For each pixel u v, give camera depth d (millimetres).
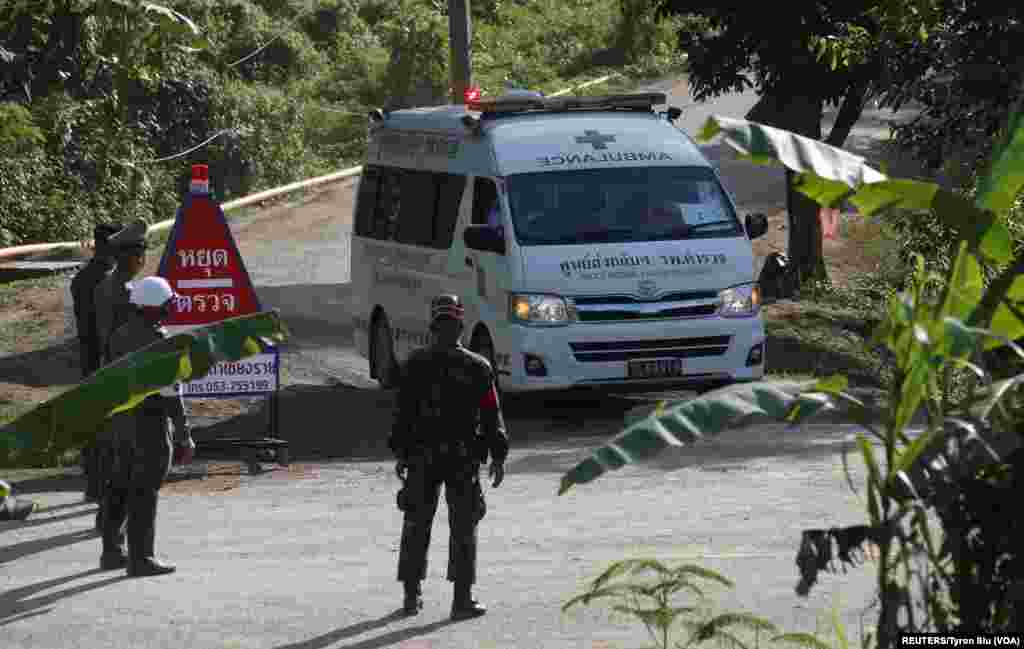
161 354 14695
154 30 17969
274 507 34406
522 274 41906
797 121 70438
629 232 42906
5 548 30531
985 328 12977
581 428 44000
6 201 93250
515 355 41875
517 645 21484
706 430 12281
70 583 27016
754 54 71438
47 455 14617
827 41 53875
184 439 27641
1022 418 12164
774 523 29328
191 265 39250
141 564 27359
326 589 25750
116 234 29844
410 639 22172
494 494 34656
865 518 29188
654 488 34625
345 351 59188
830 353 60031
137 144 104625
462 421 23422
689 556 26641
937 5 49469
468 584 23281
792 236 74500
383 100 163625
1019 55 48156
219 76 122062
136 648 22250
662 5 68938
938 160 53188
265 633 22828
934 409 12258
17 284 77625
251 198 111625
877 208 13383
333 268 81750
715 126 12953
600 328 41875
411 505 23641
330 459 40844
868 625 20688
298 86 161500
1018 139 13891
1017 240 39344
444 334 23516
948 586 11992
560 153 43906
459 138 46094
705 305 42594
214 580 26844
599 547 28047
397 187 50406
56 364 55969
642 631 21750
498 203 43125
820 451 38688
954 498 11766
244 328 14922
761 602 22922
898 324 12062
